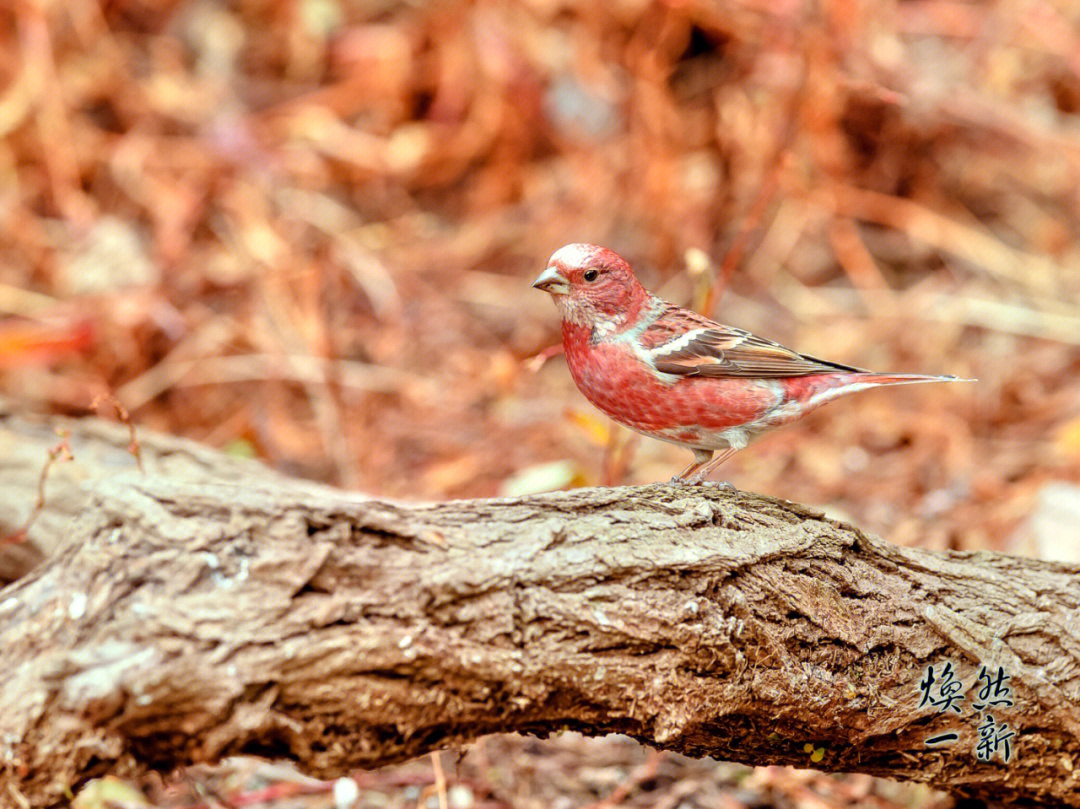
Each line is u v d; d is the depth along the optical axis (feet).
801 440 39.99
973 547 34.50
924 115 46.34
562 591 16.92
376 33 50.44
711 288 30.63
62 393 41.16
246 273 44.11
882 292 44.96
